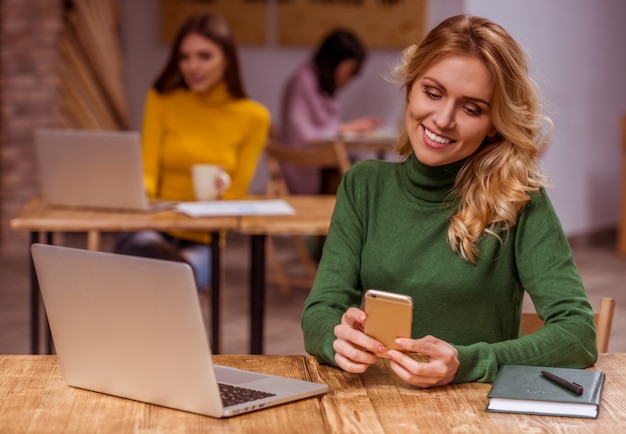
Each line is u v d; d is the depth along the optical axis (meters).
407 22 7.29
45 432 1.53
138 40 7.91
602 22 7.76
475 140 2.00
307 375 1.84
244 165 4.04
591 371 1.79
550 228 2.05
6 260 6.67
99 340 1.69
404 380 1.80
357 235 2.18
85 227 3.26
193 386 1.60
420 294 2.09
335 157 5.15
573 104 7.53
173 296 1.57
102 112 7.47
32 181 6.92
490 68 1.95
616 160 8.09
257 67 7.82
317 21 7.62
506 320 2.10
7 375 1.82
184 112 4.02
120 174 3.42
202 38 3.93
